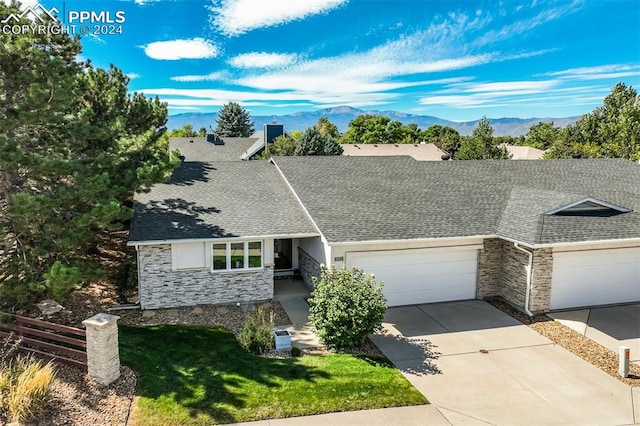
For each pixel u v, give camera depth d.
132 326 12.41
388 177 19.77
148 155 14.84
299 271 17.91
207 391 8.94
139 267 13.97
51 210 10.47
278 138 46.84
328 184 18.38
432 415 8.58
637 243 14.97
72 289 10.61
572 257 14.38
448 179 19.94
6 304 10.48
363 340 11.79
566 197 15.84
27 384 7.71
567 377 10.27
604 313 14.34
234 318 13.58
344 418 8.34
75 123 11.76
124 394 8.65
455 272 15.40
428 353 11.41
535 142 80.06
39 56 10.32
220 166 20.77
